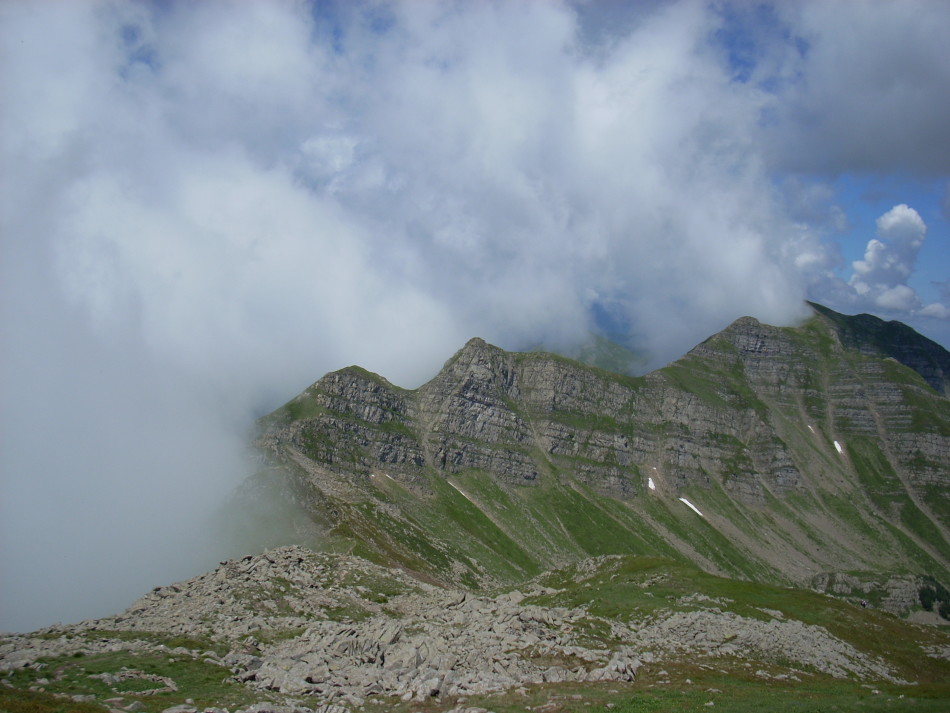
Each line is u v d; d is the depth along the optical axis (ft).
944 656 382.83
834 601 459.73
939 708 225.76
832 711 215.72
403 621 312.29
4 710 179.73
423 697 221.46
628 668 259.60
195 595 370.73
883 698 248.11
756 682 271.28
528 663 255.70
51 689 210.79
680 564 511.81
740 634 337.31
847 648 363.35
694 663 289.33
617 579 476.13
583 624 315.99
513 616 304.91
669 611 370.32
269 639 294.66
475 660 254.88
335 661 256.73
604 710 207.21
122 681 222.07
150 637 282.97
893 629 416.87
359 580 422.82
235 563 423.64
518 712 204.64
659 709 209.87
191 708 198.59
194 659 252.62
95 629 299.38
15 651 252.21
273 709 199.21
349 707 212.43
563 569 554.87
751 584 470.39
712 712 208.44
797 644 342.03
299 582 401.90
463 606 348.59
